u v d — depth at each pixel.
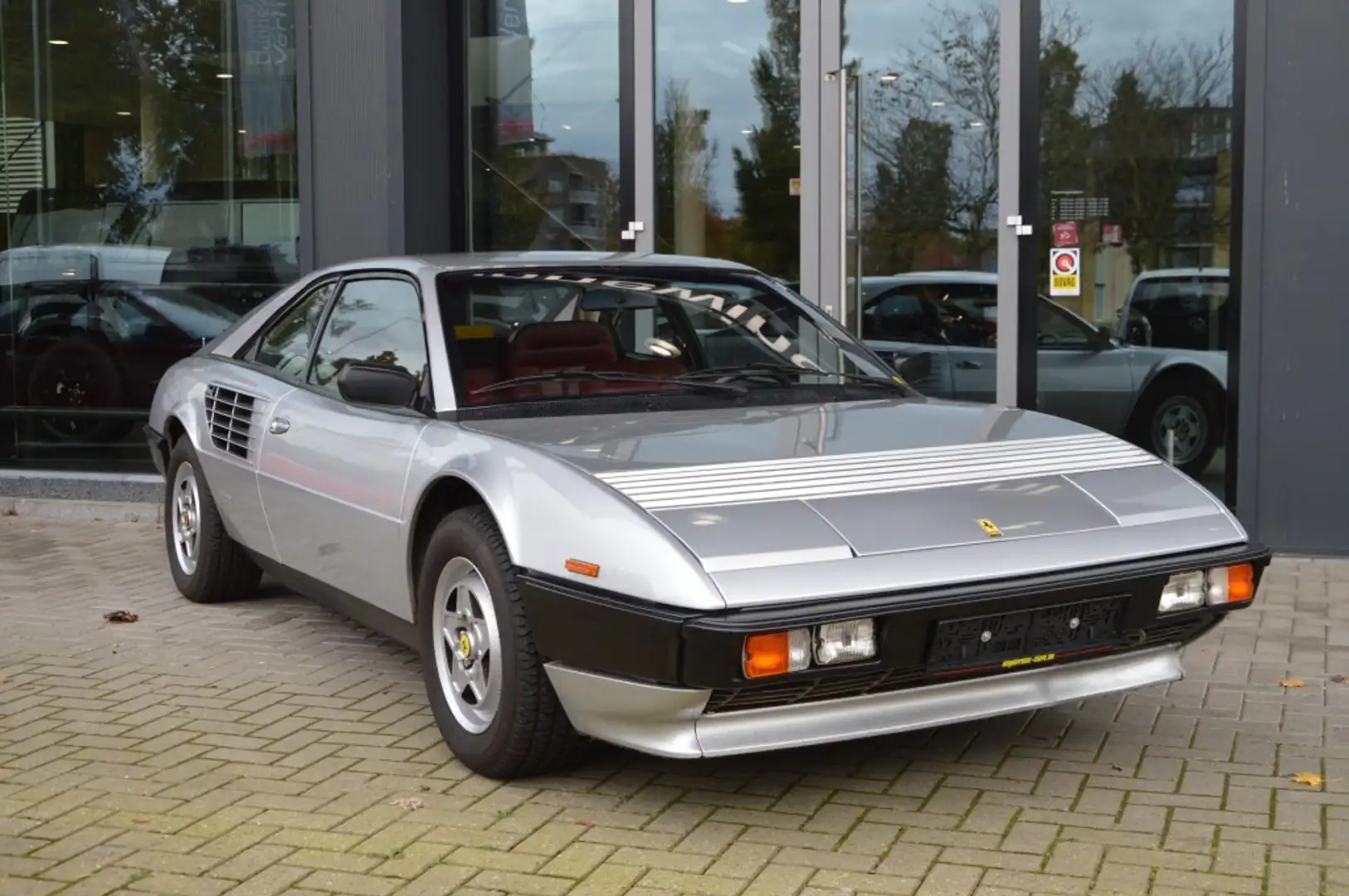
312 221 8.81
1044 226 8.14
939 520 3.85
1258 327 7.19
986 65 8.20
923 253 8.45
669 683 3.57
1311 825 3.83
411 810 4.00
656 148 9.11
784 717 3.72
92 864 3.66
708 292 5.28
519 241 9.41
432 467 4.37
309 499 5.16
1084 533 3.95
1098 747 4.50
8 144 9.68
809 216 8.72
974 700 3.90
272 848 3.75
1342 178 7.01
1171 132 7.86
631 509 3.72
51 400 9.57
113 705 5.04
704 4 8.94
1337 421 7.13
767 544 3.63
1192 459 7.91
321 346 5.52
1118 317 8.02
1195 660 5.55
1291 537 7.27
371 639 5.93
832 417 4.62
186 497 6.55
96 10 9.50
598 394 4.73
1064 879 3.49
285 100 9.22
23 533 8.56
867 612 3.55
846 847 3.71
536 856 3.67
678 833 3.81
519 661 3.97
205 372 6.33
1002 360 8.27
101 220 9.55
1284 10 7.01
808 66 8.64
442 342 4.73
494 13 9.30
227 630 6.09
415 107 8.76
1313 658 5.56
